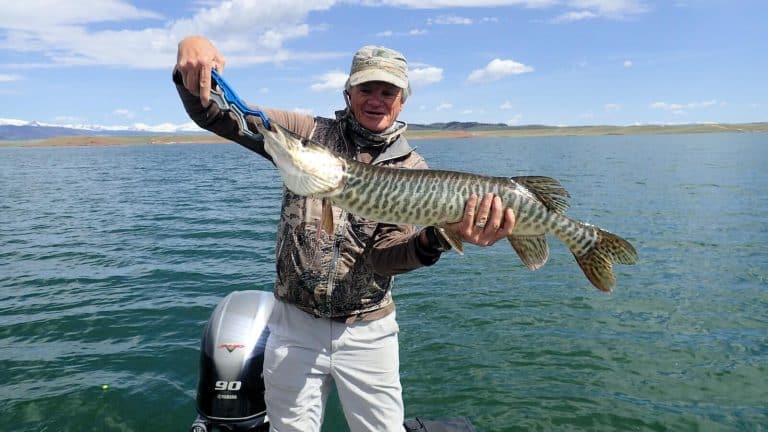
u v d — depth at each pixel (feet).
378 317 5.54
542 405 8.39
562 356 9.97
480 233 5.08
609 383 9.02
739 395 8.65
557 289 13.73
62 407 8.22
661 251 17.34
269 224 23.29
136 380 9.01
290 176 4.73
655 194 30.73
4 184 45.21
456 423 7.10
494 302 12.78
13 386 8.81
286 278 5.40
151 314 12.01
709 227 20.98
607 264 5.61
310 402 5.57
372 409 5.63
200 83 4.37
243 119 4.80
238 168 63.87
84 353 10.03
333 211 5.27
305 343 5.48
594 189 33.65
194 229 22.25
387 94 5.27
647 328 11.23
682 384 8.99
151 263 16.58
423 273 15.24
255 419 6.40
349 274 5.29
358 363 5.54
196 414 8.13
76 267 16.19
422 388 8.89
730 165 49.47
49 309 12.37
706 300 12.82
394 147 5.55
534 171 47.21
